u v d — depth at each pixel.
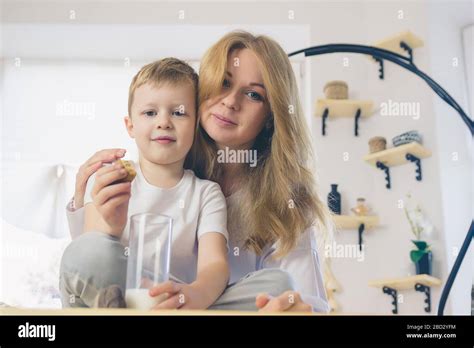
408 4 2.44
